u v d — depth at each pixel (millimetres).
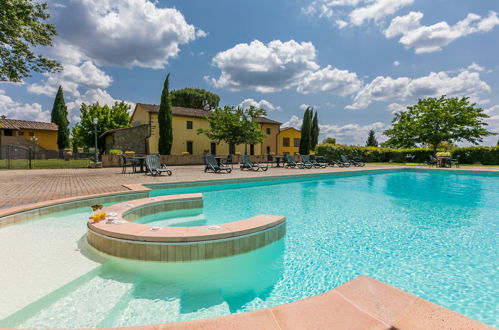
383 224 5219
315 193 8930
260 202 7359
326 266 3346
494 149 20969
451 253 3736
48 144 31469
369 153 27062
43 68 14219
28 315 2180
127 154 19094
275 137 36531
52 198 5895
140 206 5059
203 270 3246
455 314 1598
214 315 2281
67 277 2855
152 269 3178
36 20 13141
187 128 28609
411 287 2799
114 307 2344
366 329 1461
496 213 6105
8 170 14688
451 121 25062
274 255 3703
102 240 3455
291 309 1662
